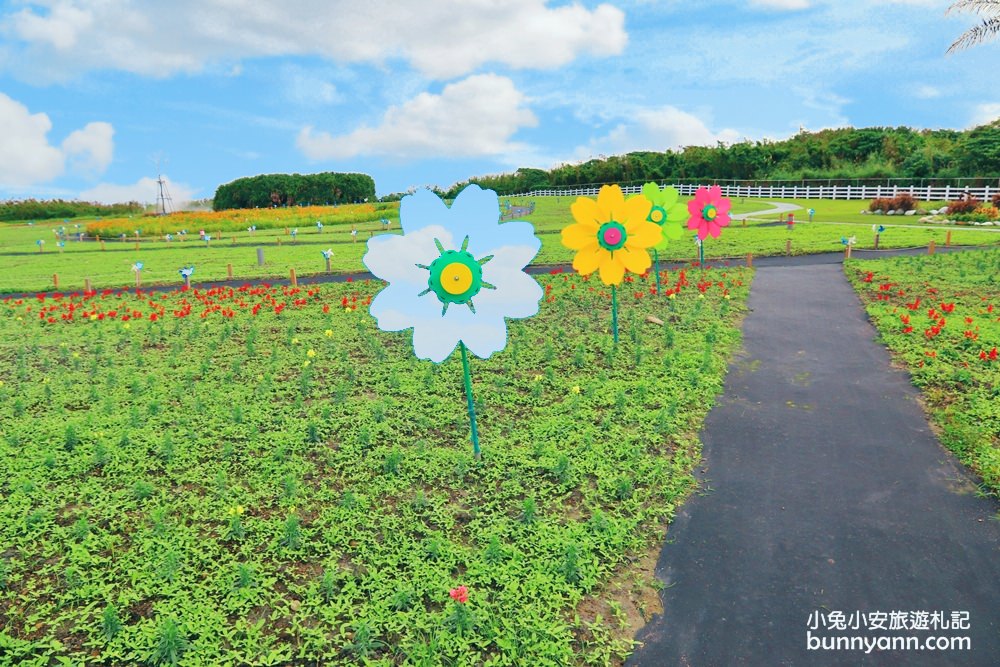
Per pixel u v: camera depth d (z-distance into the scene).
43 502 6.73
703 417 8.58
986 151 45.50
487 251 6.68
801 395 9.19
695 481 7.01
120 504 6.64
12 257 34.72
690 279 17.16
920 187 43.72
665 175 70.19
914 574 5.43
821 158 62.12
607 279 10.70
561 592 5.21
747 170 64.19
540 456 7.45
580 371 10.27
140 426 8.59
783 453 7.57
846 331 11.95
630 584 5.41
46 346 13.31
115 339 13.70
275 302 17.31
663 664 4.59
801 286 15.75
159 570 5.43
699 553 5.82
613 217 10.53
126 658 4.56
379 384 10.01
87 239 46.53
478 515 6.29
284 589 5.32
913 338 11.03
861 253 20.67
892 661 4.56
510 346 11.74
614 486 6.76
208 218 54.06
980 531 5.95
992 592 5.20
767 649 4.70
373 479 7.10
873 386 9.34
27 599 5.22
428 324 6.65
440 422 8.50
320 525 6.19
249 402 9.49
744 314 13.43
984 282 14.95
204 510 6.48
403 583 5.27
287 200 87.94
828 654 4.63
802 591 5.29
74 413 9.23
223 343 12.97
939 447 7.48
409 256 6.60
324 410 8.76
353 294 18.38
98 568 5.63
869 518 6.23
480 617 4.87
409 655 4.55
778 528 6.14
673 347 11.18
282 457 7.54
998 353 9.85
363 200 93.31
